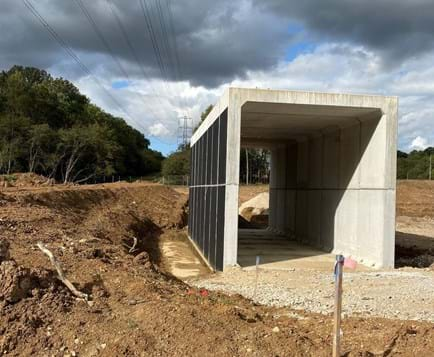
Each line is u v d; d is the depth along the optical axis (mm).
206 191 20531
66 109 71438
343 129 19250
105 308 7176
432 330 7230
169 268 17859
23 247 9461
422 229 31656
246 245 22203
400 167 84875
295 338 6652
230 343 6277
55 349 6109
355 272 14547
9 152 49094
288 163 27328
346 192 18719
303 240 23781
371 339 6980
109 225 19375
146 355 6004
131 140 89562
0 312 6492
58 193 20359
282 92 15664
